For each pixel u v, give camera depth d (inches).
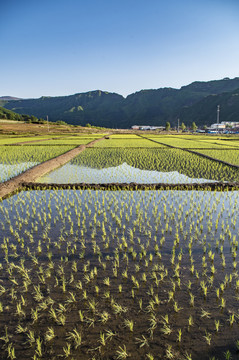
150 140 1561.3
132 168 602.2
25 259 203.3
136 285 168.1
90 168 602.5
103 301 154.0
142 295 158.9
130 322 134.4
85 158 743.1
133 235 245.4
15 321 139.4
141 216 293.0
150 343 124.3
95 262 198.2
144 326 134.6
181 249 203.8
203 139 1732.3
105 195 381.1
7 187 396.2
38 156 737.6
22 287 168.7
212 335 128.8
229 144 1234.6
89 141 1343.5
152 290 159.0
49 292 162.4
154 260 200.8
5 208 315.0
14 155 758.5
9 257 207.0
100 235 245.1
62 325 135.6
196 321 137.6
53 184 428.5
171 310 145.9
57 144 1093.8
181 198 366.9
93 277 177.6
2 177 485.4
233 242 226.4
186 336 128.0
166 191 405.7
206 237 241.0
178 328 133.2
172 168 599.2
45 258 204.4
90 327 134.1
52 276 180.5
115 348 121.7
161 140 1557.6
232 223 274.8
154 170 579.5
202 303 151.3
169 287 166.9
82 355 118.1
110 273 183.2
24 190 412.5
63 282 164.7
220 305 148.9
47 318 140.9
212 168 593.6
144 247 221.3
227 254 210.4
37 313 144.9
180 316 141.2
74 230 256.5
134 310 146.1
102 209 318.7
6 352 121.6
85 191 404.8
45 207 328.2
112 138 1793.8
